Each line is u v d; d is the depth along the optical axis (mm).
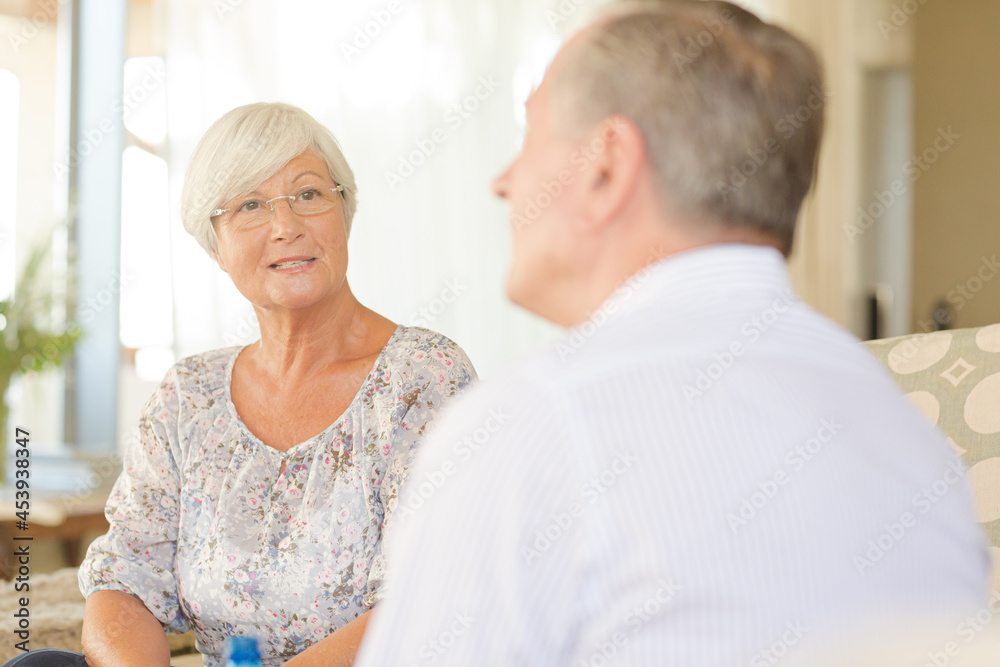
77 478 3352
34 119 3971
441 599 559
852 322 4484
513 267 710
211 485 1465
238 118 1465
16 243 3867
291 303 1426
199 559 1434
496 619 549
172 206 4086
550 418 567
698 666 523
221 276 4051
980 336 1316
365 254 4316
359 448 1419
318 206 1470
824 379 608
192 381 1540
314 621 1374
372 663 578
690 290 626
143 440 1522
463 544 560
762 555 536
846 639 534
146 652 1356
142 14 4141
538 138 690
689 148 633
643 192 646
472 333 4367
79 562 3012
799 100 662
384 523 1383
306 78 4223
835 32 4367
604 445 554
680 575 530
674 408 564
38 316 3285
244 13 4164
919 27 4555
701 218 643
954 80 4547
